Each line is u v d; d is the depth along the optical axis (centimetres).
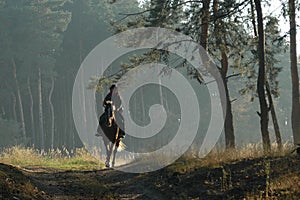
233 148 2800
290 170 1981
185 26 3525
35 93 11538
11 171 2130
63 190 2033
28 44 10550
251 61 3803
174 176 2298
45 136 11706
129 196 2009
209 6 3412
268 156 2403
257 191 1742
